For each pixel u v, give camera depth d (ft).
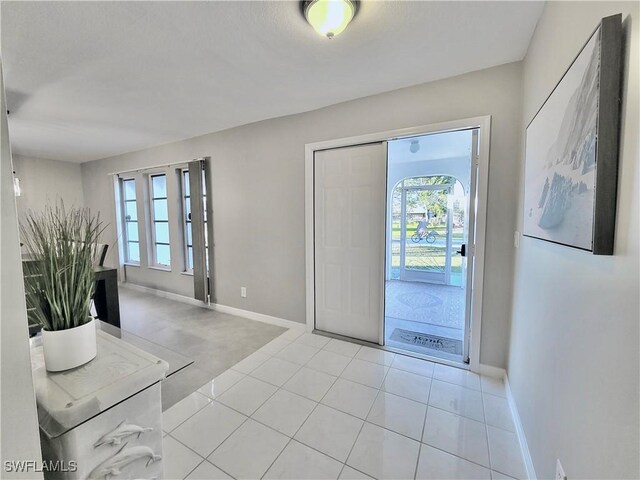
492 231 6.90
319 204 9.51
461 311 12.50
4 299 1.82
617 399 2.32
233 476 4.57
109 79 6.90
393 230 19.06
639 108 2.19
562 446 3.39
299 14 4.75
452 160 16.07
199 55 5.93
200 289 12.55
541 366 4.27
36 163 15.67
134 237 16.01
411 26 5.10
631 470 2.10
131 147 13.74
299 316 10.25
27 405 1.97
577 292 3.14
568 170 3.23
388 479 4.51
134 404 2.99
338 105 8.63
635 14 2.23
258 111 9.21
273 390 6.77
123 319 11.41
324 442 5.24
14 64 6.13
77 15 4.64
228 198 11.44
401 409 6.09
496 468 4.69
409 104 7.55
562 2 3.84
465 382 7.02
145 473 3.13
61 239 3.05
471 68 6.63
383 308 8.81
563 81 3.46
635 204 2.19
